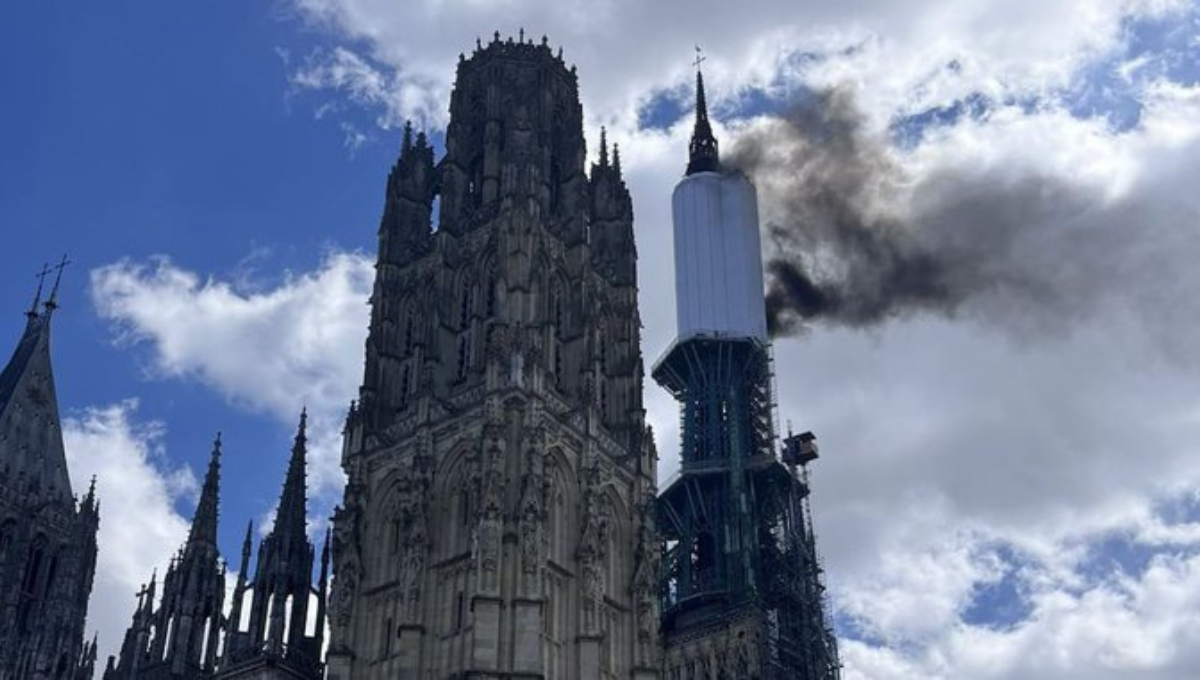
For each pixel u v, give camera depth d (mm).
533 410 79750
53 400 120125
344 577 79250
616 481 85625
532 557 73688
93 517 113312
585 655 75188
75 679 105500
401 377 89125
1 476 110250
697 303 129625
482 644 70312
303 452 93188
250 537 87125
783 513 122312
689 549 119750
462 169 96812
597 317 91812
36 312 126562
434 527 79125
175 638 90688
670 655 112562
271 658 77688
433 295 90188
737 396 126000
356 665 76625
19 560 107500
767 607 113562
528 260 86625
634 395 90312
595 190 101375
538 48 103188
